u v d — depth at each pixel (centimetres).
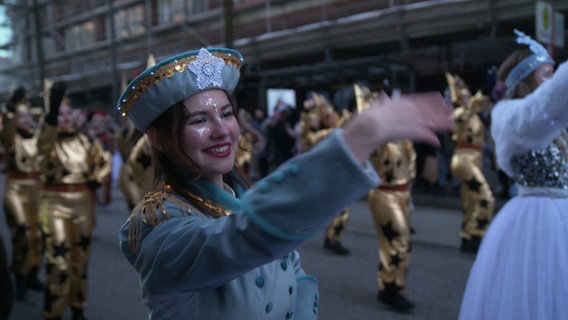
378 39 1195
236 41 1507
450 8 1045
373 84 1167
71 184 383
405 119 84
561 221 215
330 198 85
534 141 214
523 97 239
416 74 1042
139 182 388
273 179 89
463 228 592
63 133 386
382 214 416
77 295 397
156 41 1950
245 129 766
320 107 623
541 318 202
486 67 1003
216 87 118
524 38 238
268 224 87
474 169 578
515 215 228
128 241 115
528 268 212
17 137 479
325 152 86
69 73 2430
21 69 2720
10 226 477
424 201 878
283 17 1495
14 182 480
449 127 86
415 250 602
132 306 445
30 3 2597
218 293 114
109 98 2220
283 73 1166
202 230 98
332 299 448
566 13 912
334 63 1047
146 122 121
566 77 186
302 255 592
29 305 458
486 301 224
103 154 407
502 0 956
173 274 100
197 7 1791
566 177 224
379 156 413
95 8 2320
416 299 445
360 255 592
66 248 381
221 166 120
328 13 1376
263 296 120
